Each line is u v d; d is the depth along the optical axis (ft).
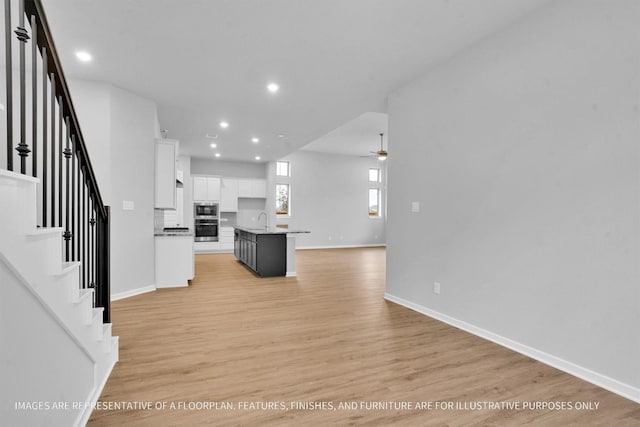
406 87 13.53
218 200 31.96
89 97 13.29
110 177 13.64
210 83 13.67
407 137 13.43
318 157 36.88
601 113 7.37
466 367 8.14
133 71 12.56
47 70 5.12
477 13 8.87
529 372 7.92
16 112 11.93
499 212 9.62
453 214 11.18
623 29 7.03
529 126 8.84
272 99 15.53
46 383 4.65
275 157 31.17
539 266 8.58
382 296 15.11
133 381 7.27
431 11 8.83
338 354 8.81
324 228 37.17
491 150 9.86
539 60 8.61
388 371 7.89
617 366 7.08
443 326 11.09
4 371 3.71
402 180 13.65
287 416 6.08
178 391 6.89
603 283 7.33
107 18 9.21
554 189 8.26
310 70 12.42
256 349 9.07
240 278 19.02
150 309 12.73
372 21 9.32
